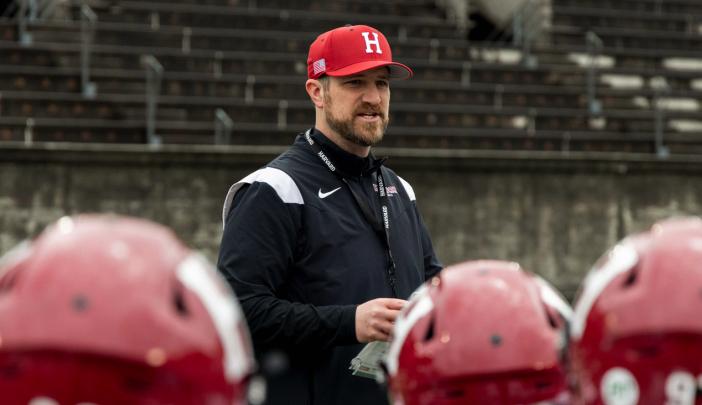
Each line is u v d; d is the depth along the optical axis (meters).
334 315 11.55
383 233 12.62
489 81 52.19
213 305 5.10
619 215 43.12
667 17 60.47
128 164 38.81
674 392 5.05
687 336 4.98
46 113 44.34
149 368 4.70
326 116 12.59
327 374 12.07
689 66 56.91
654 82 55.00
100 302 4.70
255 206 12.16
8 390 4.61
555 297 6.68
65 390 4.59
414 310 6.64
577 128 49.97
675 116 51.62
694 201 43.91
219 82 47.25
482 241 41.91
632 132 50.72
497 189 42.03
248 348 5.51
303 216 12.30
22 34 48.53
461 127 48.62
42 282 4.70
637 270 5.24
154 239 5.04
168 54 48.25
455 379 6.22
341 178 12.64
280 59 49.28
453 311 6.34
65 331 4.60
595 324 5.30
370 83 12.45
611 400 5.22
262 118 45.84
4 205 38.22
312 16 53.88
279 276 12.12
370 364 10.74
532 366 6.14
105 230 4.98
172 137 44.19
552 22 58.75
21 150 38.16
